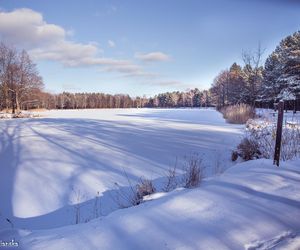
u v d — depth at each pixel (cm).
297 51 3167
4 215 439
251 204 293
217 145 982
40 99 4894
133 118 2764
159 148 930
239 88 4816
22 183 576
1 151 891
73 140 1120
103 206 457
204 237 230
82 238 246
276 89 3619
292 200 303
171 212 282
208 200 308
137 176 607
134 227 257
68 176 616
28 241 254
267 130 898
